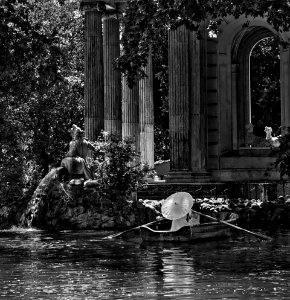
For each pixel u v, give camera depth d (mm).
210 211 60344
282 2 45562
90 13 74688
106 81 76312
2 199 69062
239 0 45844
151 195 67062
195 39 68438
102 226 63656
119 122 76562
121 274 38594
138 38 50250
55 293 34000
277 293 32969
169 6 47375
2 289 35000
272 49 102750
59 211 64750
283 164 62438
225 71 71625
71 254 46469
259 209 61625
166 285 35281
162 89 101375
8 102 65000
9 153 77875
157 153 107312
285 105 70250
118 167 66125
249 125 74188
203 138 68750
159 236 51562
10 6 48406
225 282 35562
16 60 48531
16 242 53750
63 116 96688
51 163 95938
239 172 70188
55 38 49219
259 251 46219
